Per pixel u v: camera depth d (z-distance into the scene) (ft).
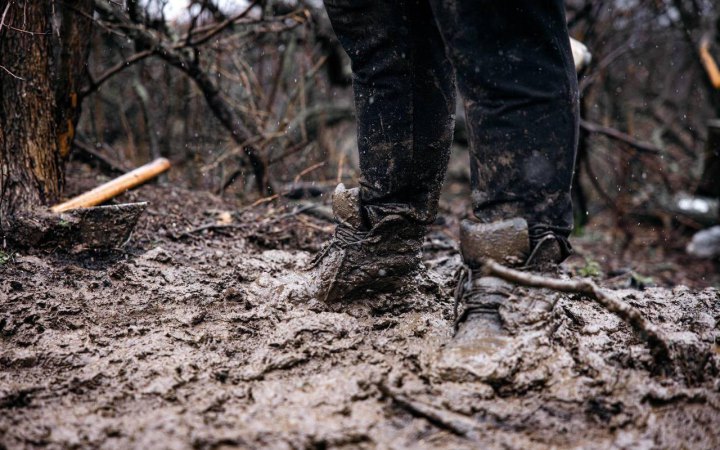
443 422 5.07
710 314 7.63
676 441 5.01
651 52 25.86
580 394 5.40
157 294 7.75
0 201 9.14
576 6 21.66
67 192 11.89
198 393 5.62
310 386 5.67
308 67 19.21
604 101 23.89
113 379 5.82
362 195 7.21
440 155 7.04
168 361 6.14
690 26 23.31
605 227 21.75
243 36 16.60
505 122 5.77
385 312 7.34
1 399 5.40
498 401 5.36
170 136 17.74
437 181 7.22
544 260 5.99
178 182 16.83
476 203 6.16
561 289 5.61
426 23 6.38
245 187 16.51
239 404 5.42
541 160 5.81
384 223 7.05
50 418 5.17
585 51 13.37
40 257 8.76
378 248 7.19
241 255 10.03
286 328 6.60
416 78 6.61
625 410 5.29
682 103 27.76
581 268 13.78
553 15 5.69
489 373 5.45
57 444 4.82
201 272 8.66
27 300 7.39
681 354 6.05
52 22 10.19
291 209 14.15
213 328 6.98
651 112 26.96
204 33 14.47
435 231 14.62
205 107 17.06
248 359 6.17
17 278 7.94
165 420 5.10
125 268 8.36
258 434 4.89
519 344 5.67
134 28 13.24
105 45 17.76
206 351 6.43
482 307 5.99
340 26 6.64
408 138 6.77
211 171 16.83
